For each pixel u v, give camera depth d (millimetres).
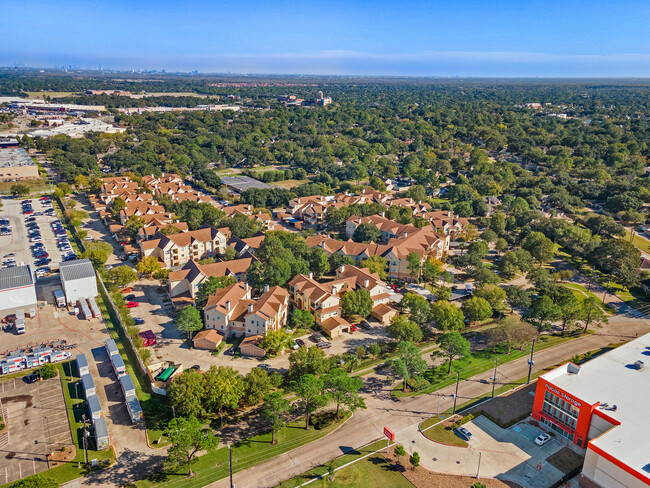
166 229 195500
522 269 181125
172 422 88938
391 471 89562
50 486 77812
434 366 124125
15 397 107688
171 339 133750
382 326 145125
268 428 100938
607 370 106438
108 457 91250
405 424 102562
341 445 96188
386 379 118250
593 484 84812
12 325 138750
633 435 85812
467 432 99000
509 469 90562
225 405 105812
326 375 104938
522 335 127062
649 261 189250
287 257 163875
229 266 164125
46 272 174625
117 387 111750
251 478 87375
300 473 88688
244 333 136500
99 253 174250
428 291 165375
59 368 118625
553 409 100188
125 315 137625
